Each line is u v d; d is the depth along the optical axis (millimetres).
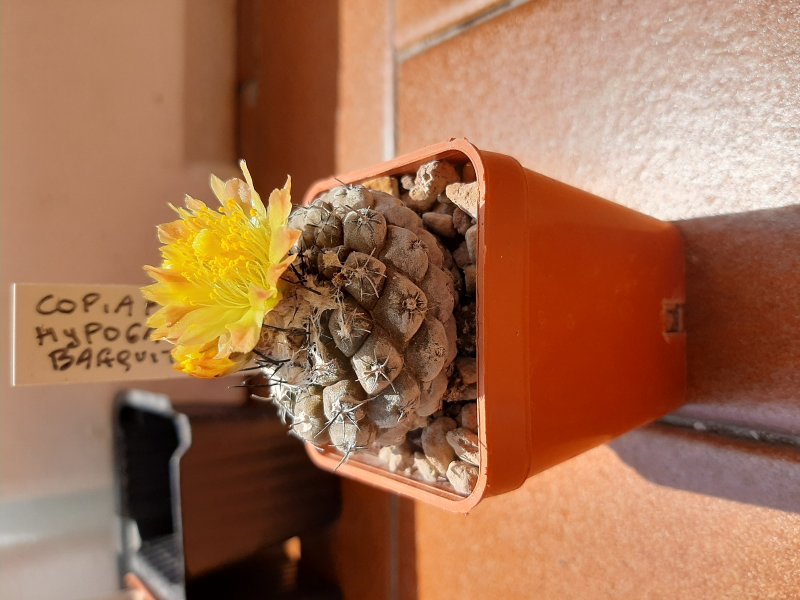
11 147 203
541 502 158
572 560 151
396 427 104
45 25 211
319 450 136
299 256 98
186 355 97
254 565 218
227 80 270
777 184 124
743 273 129
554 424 106
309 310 95
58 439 209
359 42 222
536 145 165
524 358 100
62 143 215
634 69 145
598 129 152
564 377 108
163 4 245
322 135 239
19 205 204
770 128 125
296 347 98
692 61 135
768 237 126
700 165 135
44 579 203
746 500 126
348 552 212
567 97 158
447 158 114
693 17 134
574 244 111
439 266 109
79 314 149
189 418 185
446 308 103
